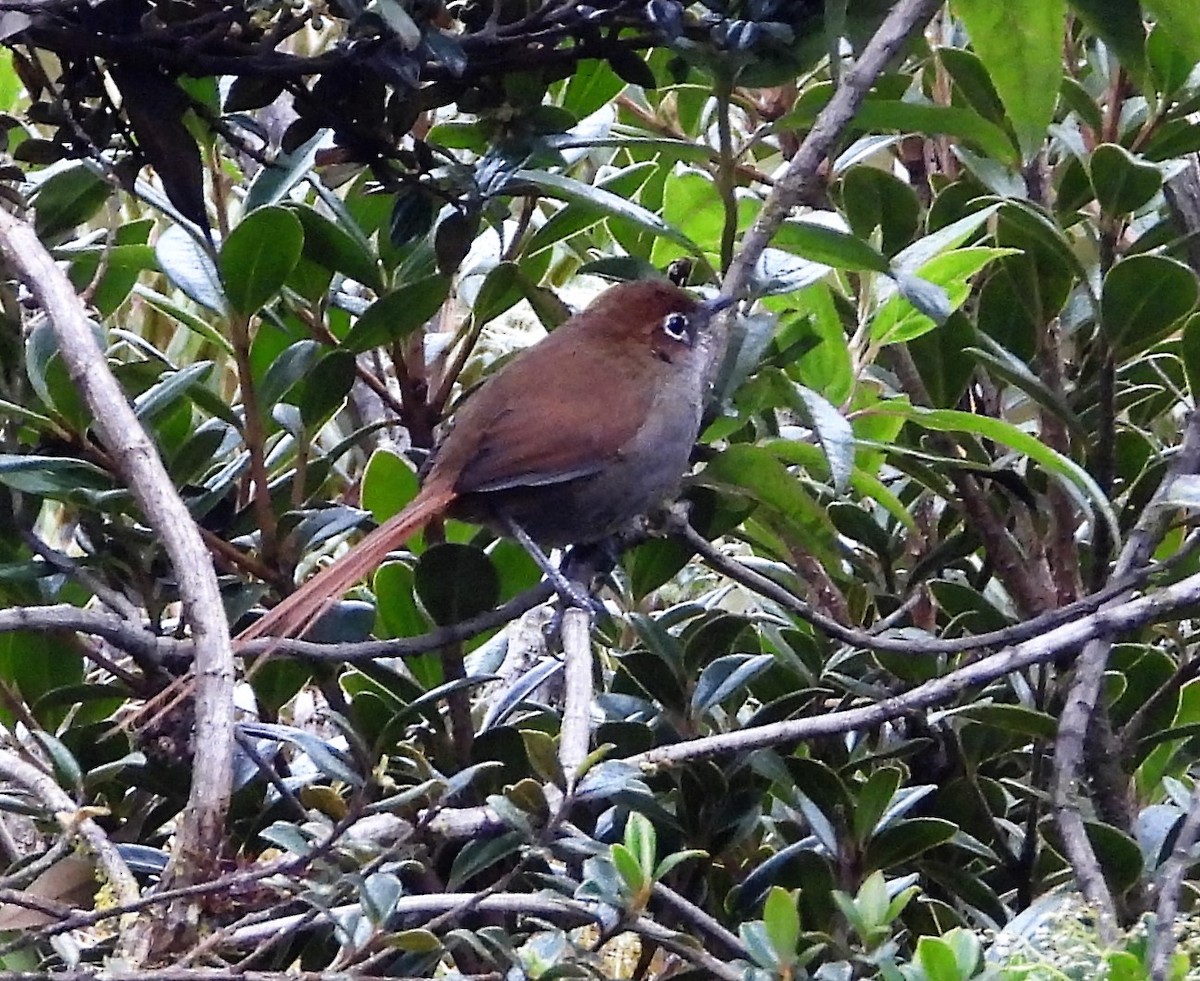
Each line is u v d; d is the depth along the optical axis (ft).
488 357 35.83
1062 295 26.63
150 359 27.55
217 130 21.21
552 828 16.03
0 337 22.38
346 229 23.75
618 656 25.05
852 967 16.30
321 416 23.57
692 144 22.70
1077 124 29.22
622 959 18.07
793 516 24.04
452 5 22.04
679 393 26.40
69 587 24.76
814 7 21.43
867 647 21.67
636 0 20.33
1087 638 19.52
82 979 13.89
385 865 17.25
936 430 25.99
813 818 21.80
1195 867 22.89
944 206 27.84
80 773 18.52
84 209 24.16
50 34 19.48
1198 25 21.54
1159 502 21.85
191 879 15.33
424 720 23.58
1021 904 24.58
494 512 26.76
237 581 23.36
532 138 22.59
